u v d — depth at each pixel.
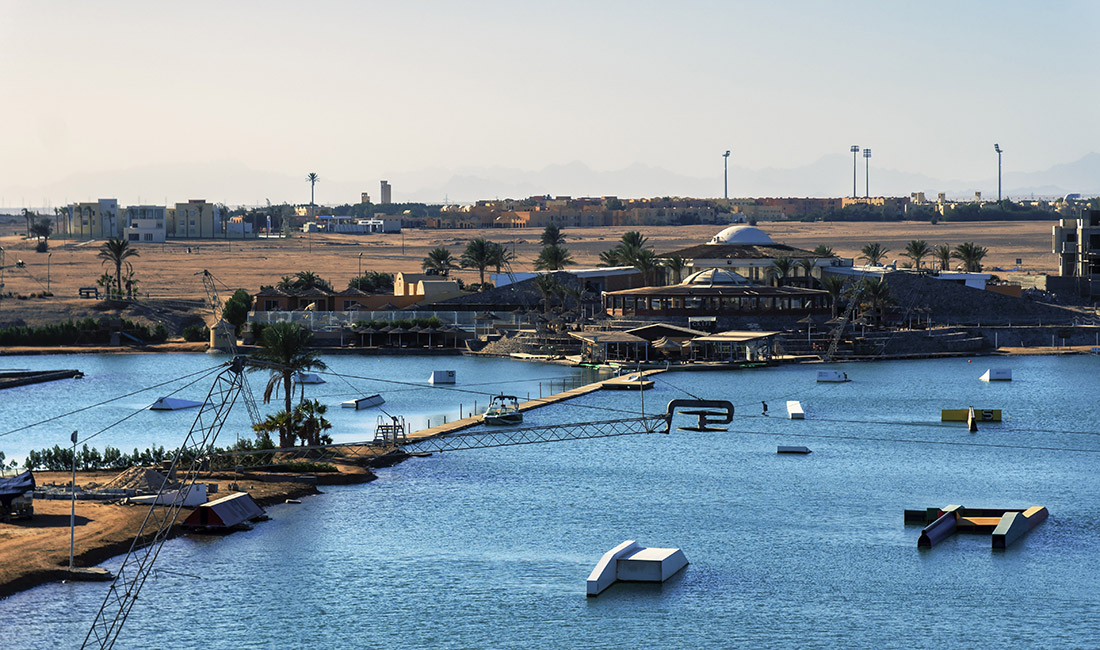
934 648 83.06
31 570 91.69
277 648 81.81
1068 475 137.75
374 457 139.50
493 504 121.00
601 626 87.00
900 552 104.75
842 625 87.25
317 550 102.81
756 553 104.50
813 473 138.62
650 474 137.50
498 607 90.25
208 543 103.81
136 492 112.62
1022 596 93.19
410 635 85.00
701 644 83.69
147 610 87.94
